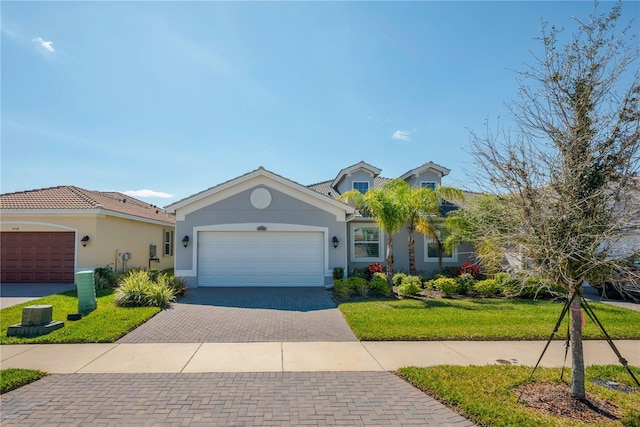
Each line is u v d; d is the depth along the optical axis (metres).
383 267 18.50
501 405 4.61
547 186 4.84
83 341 7.46
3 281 16.39
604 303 12.42
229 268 15.39
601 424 4.18
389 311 10.35
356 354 6.80
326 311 10.58
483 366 6.09
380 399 4.89
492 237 5.24
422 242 18.83
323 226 15.62
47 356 6.61
